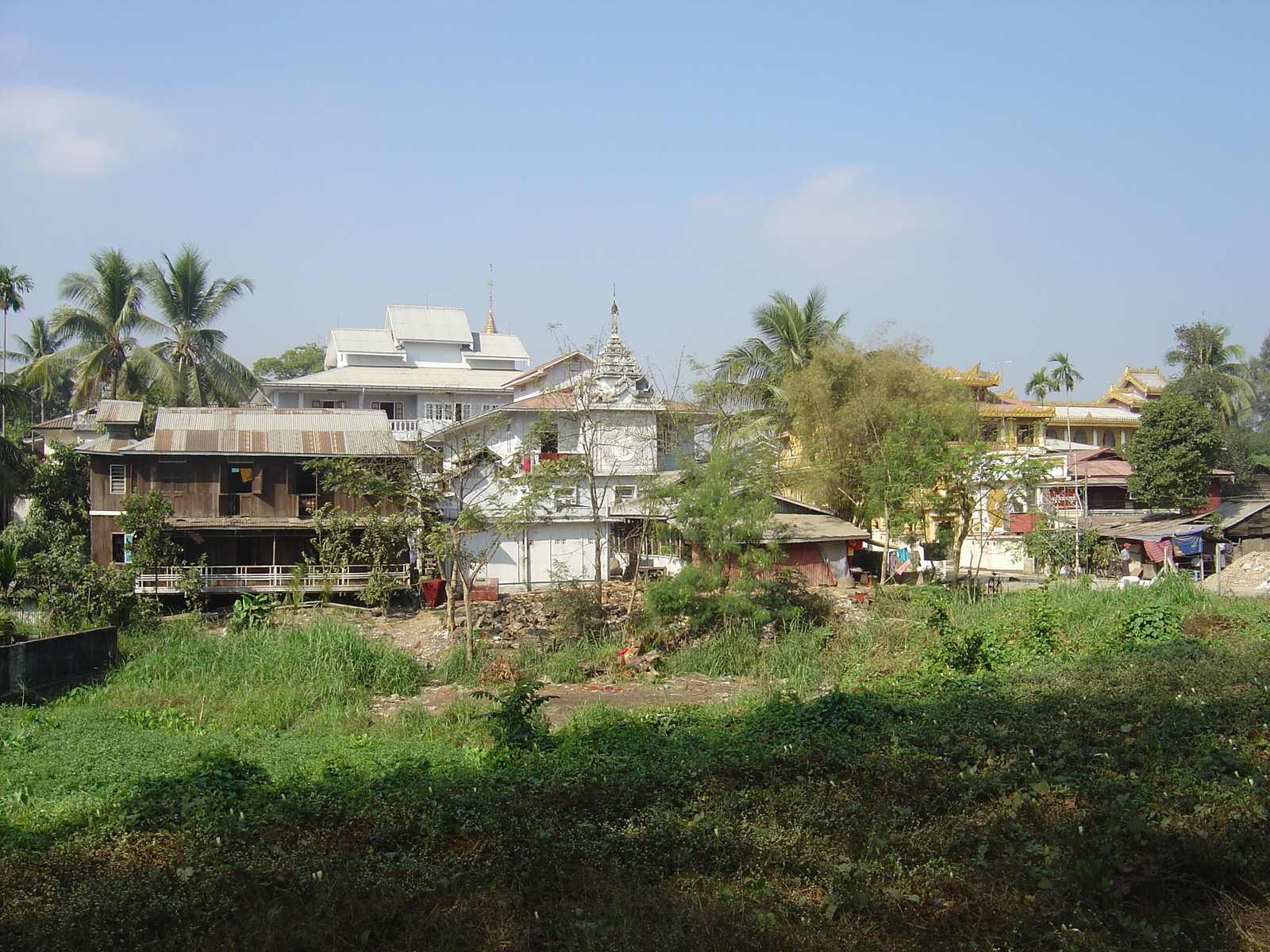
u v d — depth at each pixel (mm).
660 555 35844
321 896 7785
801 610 24484
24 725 15734
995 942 7363
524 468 32125
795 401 39781
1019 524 42625
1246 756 10883
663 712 15398
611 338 38750
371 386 48656
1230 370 55781
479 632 27125
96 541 33469
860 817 9352
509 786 10148
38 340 61375
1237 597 26000
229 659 21469
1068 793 9945
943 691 16000
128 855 8680
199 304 48000
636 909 7867
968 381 51375
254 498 34188
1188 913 7891
